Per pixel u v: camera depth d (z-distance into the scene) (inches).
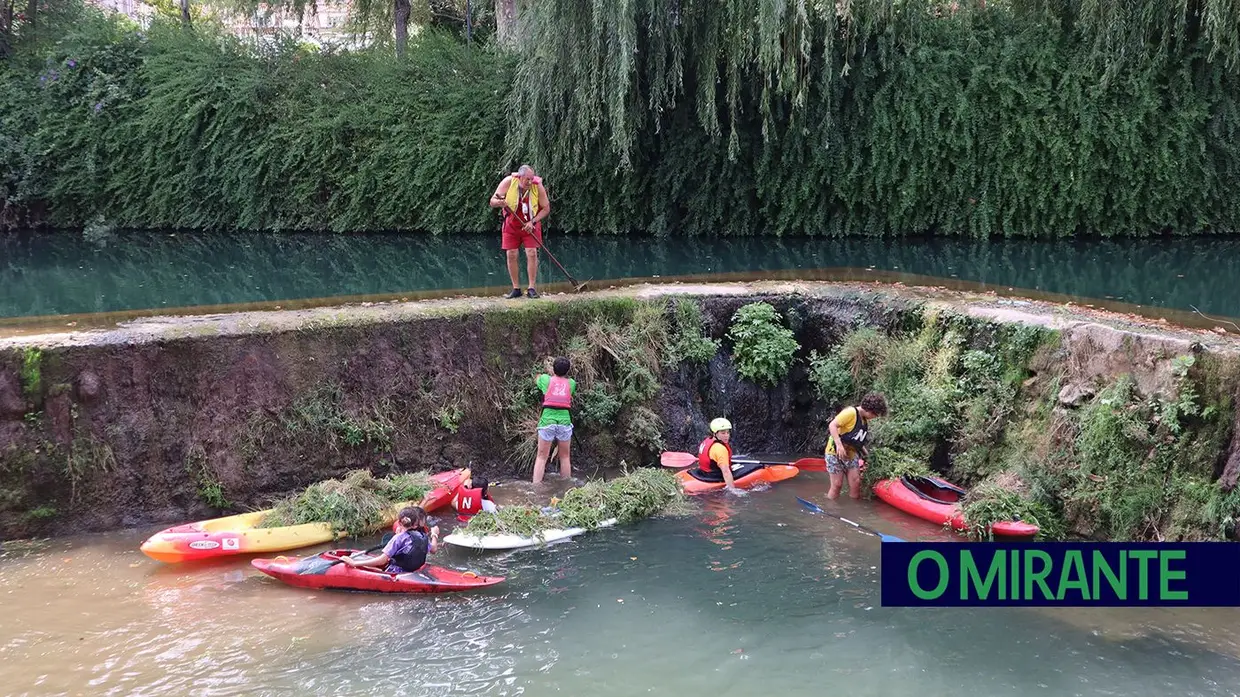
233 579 258.1
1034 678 206.1
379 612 238.1
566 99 644.1
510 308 362.3
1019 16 658.2
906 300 377.4
